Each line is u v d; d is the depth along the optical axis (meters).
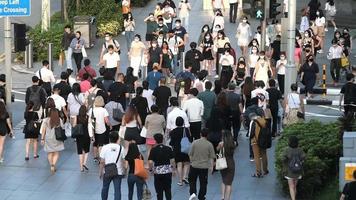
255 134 44.06
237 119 48.81
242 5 83.31
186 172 43.28
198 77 52.56
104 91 48.78
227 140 40.16
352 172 38.44
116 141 39.66
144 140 44.97
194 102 46.22
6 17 52.81
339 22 82.69
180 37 64.75
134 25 75.44
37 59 71.69
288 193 41.88
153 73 54.38
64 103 47.91
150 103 49.72
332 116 56.94
